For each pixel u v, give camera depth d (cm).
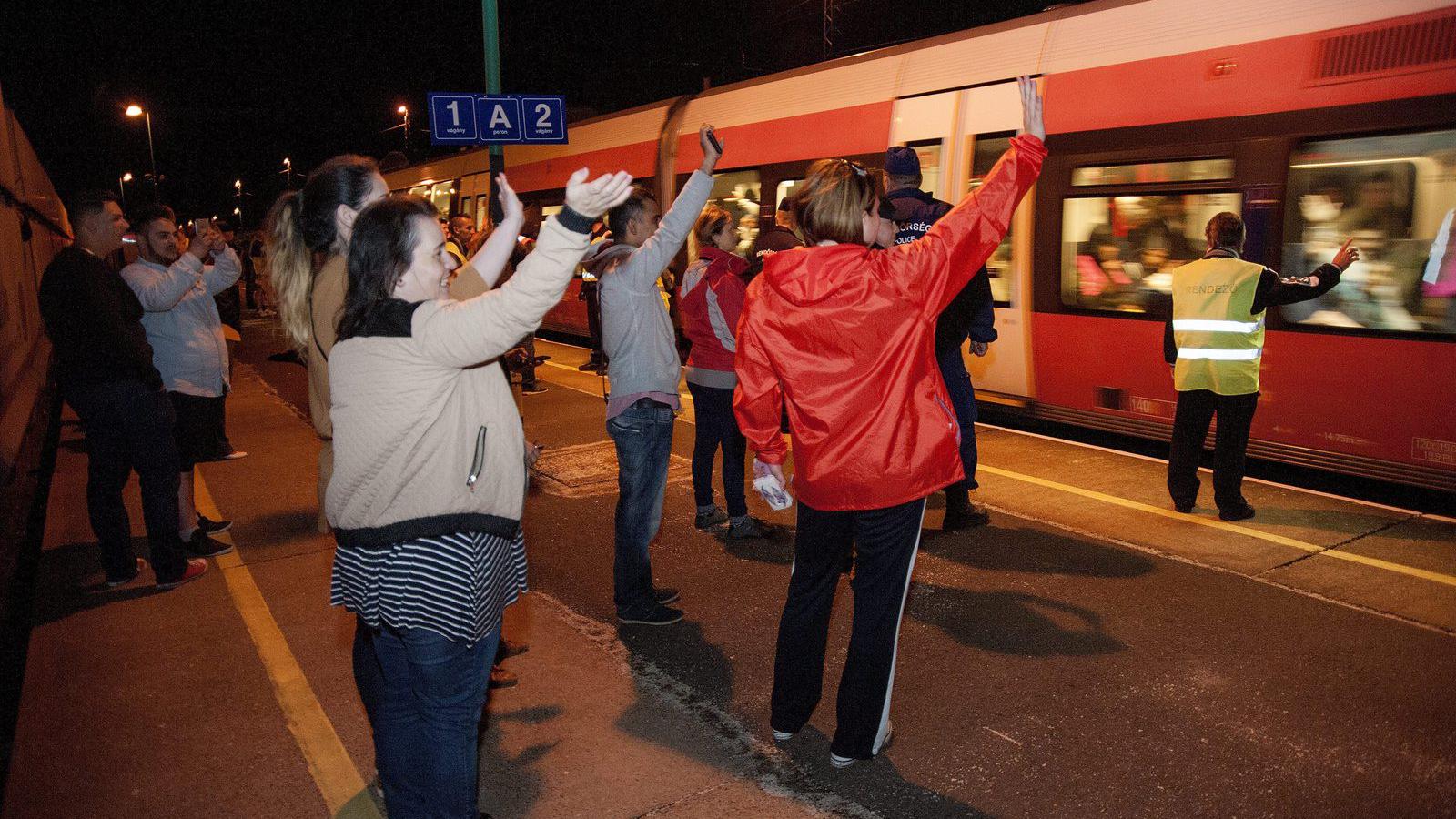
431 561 227
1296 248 595
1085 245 720
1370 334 560
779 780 308
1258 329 515
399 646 246
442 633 230
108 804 303
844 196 276
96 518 485
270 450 814
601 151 1365
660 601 451
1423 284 536
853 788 302
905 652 395
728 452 529
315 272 282
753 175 1052
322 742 339
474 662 243
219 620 450
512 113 675
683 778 311
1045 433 817
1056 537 523
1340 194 571
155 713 361
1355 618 408
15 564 558
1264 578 454
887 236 341
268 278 289
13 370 807
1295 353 596
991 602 440
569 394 1045
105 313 444
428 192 2009
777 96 1030
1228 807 285
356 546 231
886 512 286
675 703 360
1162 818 281
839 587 468
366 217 231
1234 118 621
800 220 286
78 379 460
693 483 592
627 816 291
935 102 833
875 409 278
